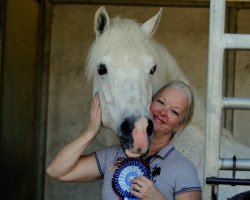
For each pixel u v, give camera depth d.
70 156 2.20
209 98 1.80
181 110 2.23
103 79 2.49
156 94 2.33
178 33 5.78
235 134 5.68
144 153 2.21
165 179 2.09
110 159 2.22
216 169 1.81
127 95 2.39
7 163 4.58
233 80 5.69
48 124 5.86
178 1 5.77
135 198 2.09
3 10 4.28
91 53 2.57
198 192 2.08
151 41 2.56
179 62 5.77
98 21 2.61
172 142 2.70
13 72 4.68
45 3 5.82
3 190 4.47
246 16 5.73
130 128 2.26
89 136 2.25
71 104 5.83
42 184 5.79
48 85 5.84
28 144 5.39
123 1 5.81
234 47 1.78
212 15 1.79
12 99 4.67
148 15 5.84
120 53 2.46
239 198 1.62
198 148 2.72
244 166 1.80
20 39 4.92
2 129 4.34
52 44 5.85
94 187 5.77
